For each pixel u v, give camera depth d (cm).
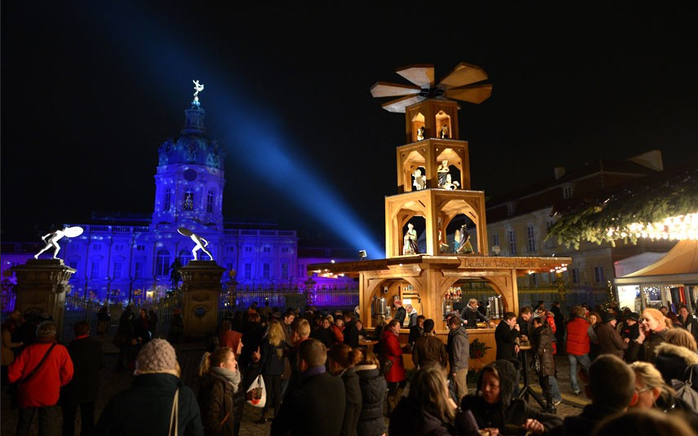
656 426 154
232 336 774
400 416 373
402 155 1470
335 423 403
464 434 365
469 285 2588
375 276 1415
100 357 676
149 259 6094
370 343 1170
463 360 857
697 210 802
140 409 327
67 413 643
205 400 466
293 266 6775
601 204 933
